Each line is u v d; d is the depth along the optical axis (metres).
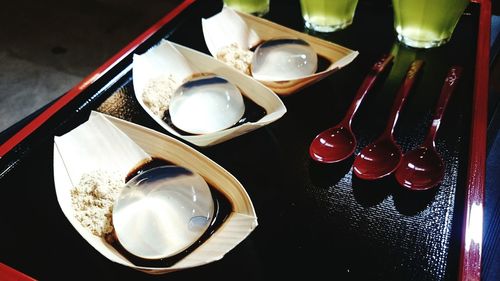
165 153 0.35
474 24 0.48
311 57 0.42
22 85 0.96
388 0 0.52
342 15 0.48
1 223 0.33
